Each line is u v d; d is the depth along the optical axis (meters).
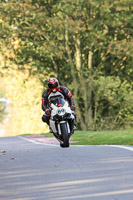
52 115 44.91
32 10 111.88
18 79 119.31
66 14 113.00
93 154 39.09
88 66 121.56
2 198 22.58
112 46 113.38
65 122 44.72
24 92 122.69
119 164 32.09
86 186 24.66
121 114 125.12
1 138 91.44
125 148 43.53
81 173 28.88
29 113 125.56
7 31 114.31
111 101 118.62
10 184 26.09
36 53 117.06
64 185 25.14
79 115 122.56
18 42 117.56
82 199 21.73
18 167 32.97
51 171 30.19
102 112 129.50
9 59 118.62
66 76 122.94
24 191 23.98
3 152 47.06
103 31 115.75
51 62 121.44
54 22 110.50
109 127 127.88
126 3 115.06
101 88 116.75
